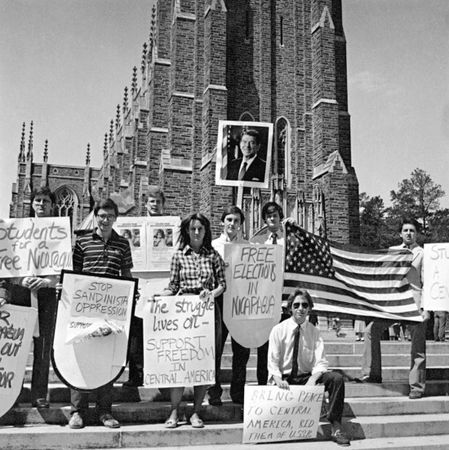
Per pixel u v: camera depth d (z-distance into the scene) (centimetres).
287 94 2581
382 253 818
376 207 6656
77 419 588
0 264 639
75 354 593
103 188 5162
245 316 682
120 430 581
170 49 2600
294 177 2498
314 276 775
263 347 691
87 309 605
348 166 2480
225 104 2283
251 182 830
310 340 646
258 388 606
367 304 784
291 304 648
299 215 2412
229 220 708
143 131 3294
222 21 2345
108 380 598
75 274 606
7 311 590
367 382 781
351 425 650
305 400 612
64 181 5472
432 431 671
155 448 576
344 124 2534
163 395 695
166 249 804
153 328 621
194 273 639
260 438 601
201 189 2266
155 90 2586
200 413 645
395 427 661
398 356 941
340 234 2312
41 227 650
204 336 620
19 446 558
